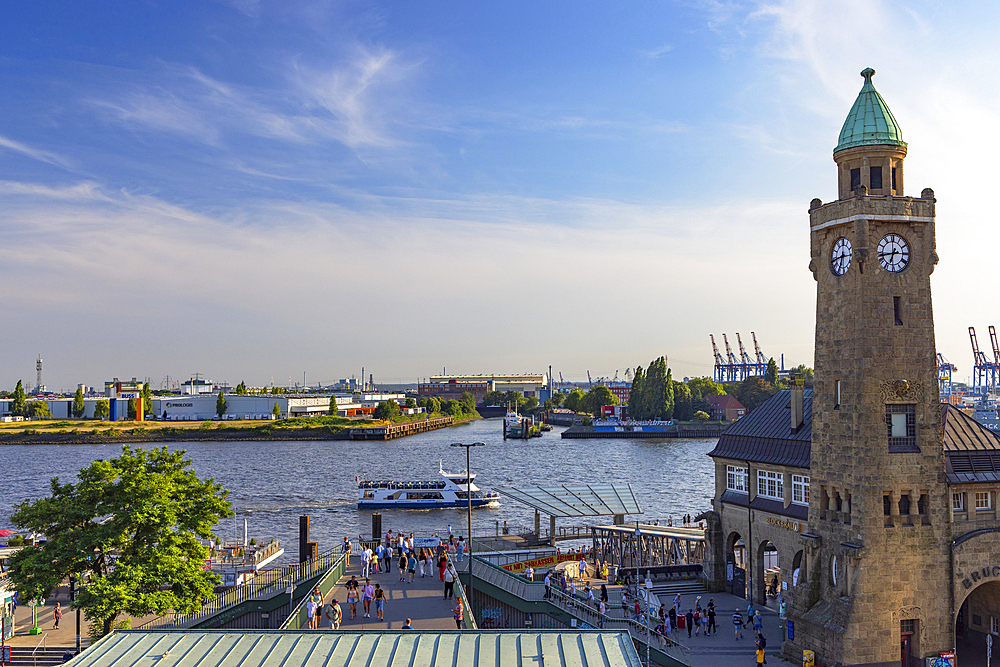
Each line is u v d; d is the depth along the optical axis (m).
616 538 93.25
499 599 60.53
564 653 29.30
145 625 57.62
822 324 56.25
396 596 56.56
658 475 193.12
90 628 50.69
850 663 50.41
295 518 133.88
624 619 57.78
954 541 52.94
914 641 52.06
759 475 68.06
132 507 48.22
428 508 145.38
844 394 54.00
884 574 51.62
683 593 72.00
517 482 181.38
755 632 60.34
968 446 55.78
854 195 53.50
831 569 54.25
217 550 86.12
